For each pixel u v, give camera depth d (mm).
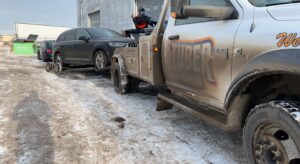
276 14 1942
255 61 1947
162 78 3779
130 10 12828
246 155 2146
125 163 2646
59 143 3125
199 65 2729
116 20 14414
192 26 2914
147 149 2955
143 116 4148
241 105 2316
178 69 3193
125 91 5625
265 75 1997
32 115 4207
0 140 3201
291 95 2012
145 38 4039
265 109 1908
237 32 2207
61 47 9258
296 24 1751
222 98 2498
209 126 3648
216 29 2486
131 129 3580
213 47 2480
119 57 5555
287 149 1780
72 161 2688
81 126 3709
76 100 5234
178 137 3279
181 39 3055
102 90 6270
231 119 2352
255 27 2053
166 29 3498
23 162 2668
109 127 3664
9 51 29203
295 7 1846
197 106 3125
